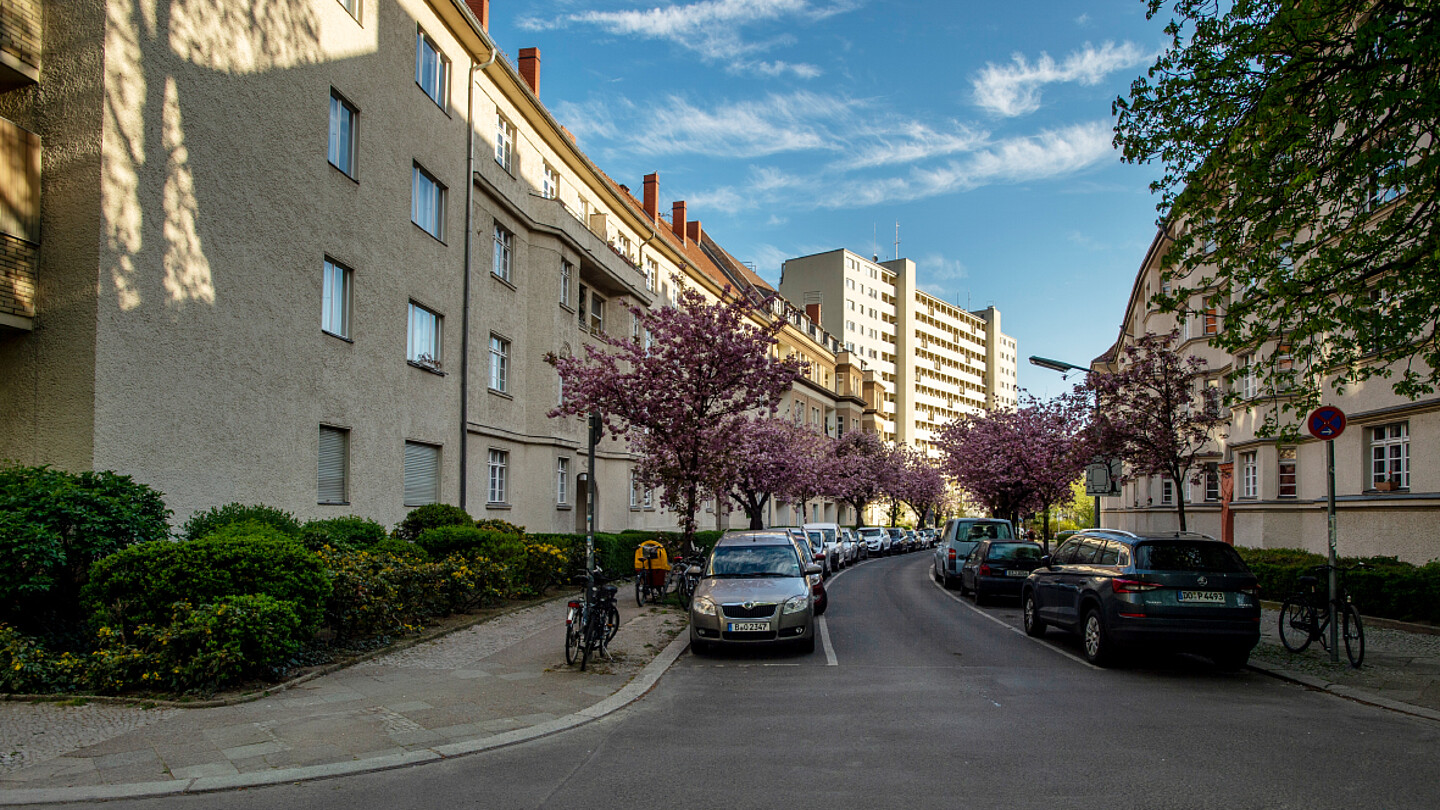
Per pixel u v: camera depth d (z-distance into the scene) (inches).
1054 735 277.3
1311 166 355.3
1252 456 931.3
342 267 613.3
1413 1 343.9
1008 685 367.9
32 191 404.2
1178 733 280.2
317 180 574.2
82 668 315.6
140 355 426.0
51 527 338.6
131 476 402.3
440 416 746.2
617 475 1104.2
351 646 408.8
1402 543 650.8
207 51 473.4
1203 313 427.5
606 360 694.5
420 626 474.6
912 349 4402.1
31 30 410.9
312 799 214.2
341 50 604.7
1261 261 398.3
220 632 316.5
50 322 405.7
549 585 717.3
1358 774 234.1
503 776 233.8
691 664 427.5
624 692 341.7
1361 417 697.6
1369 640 484.7
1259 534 877.2
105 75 410.0
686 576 658.8
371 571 431.5
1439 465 612.7
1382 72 333.1
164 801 212.4
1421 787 222.7
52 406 402.6
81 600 332.5
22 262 401.4
